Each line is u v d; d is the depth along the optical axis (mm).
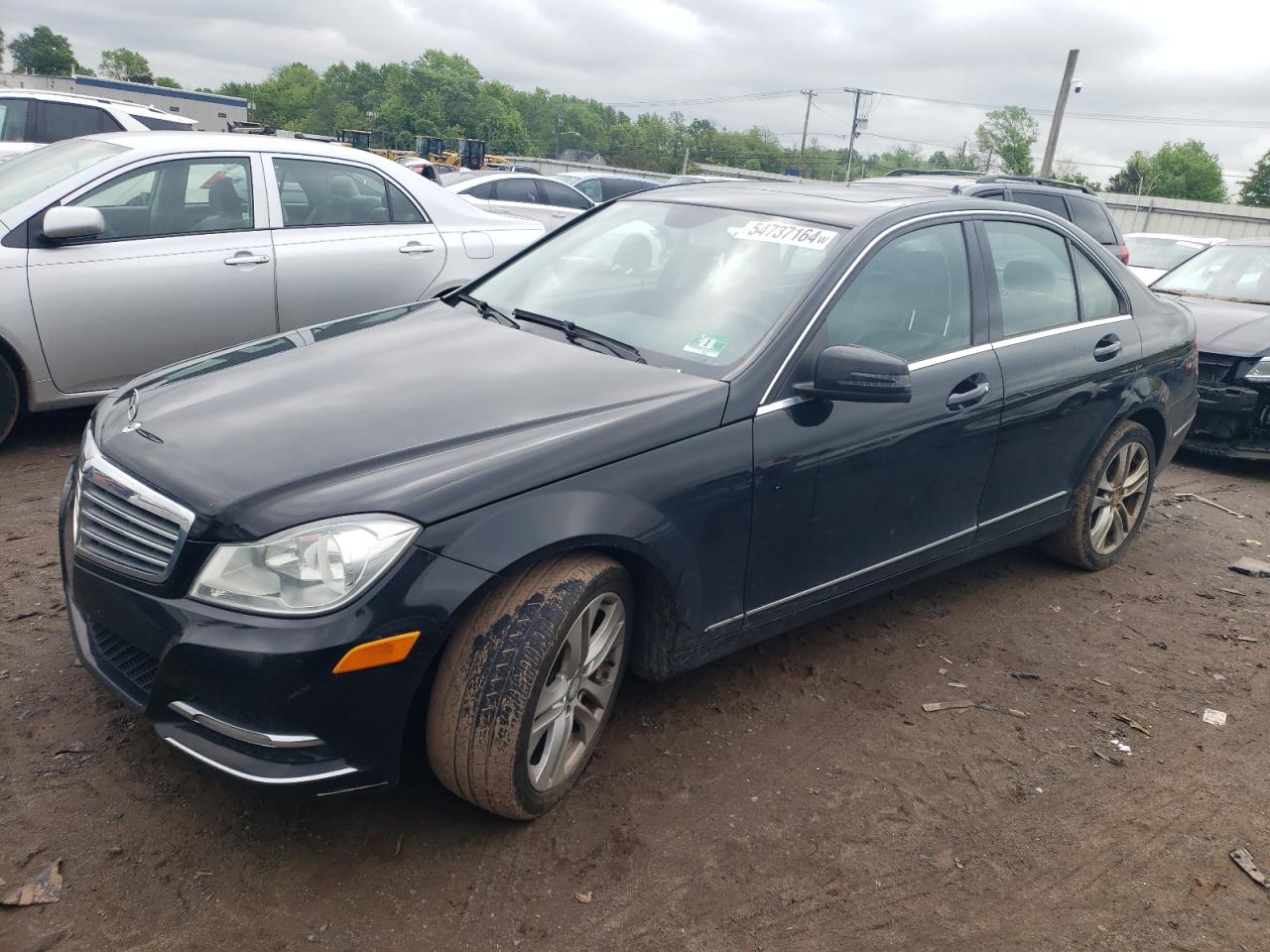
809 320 3227
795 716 3410
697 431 2902
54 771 2789
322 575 2307
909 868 2734
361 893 2467
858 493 3367
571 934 2400
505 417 2770
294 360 3234
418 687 2436
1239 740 3516
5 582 3854
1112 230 10234
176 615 2359
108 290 5238
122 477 2574
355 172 6301
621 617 2859
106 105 10664
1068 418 4199
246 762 2342
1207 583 4945
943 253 3781
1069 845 2887
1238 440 6809
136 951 2244
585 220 4254
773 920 2502
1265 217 41906
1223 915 2654
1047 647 4105
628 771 3025
